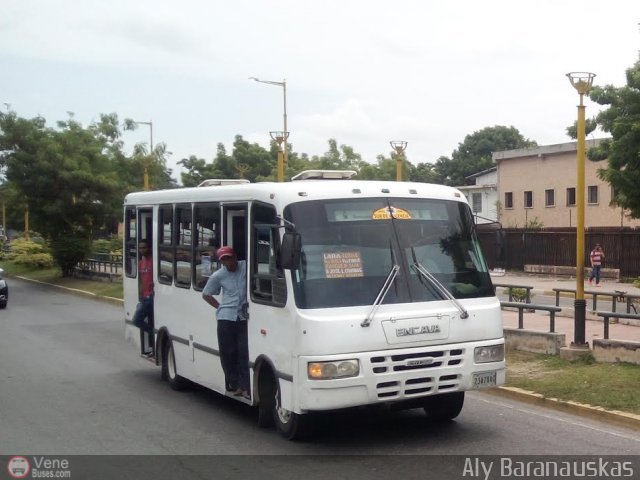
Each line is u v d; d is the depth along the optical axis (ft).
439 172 225.76
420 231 26.94
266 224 26.99
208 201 31.94
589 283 99.09
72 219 112.37
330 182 27.55
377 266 25.80
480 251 27.78
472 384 25.89
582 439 26.68
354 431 28.09
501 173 142.51
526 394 32.73
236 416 31.07
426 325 25.16
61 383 38.88
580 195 39.50
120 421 30.50
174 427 29.35
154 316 38.24
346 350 24.16
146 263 39.09
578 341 38.88
